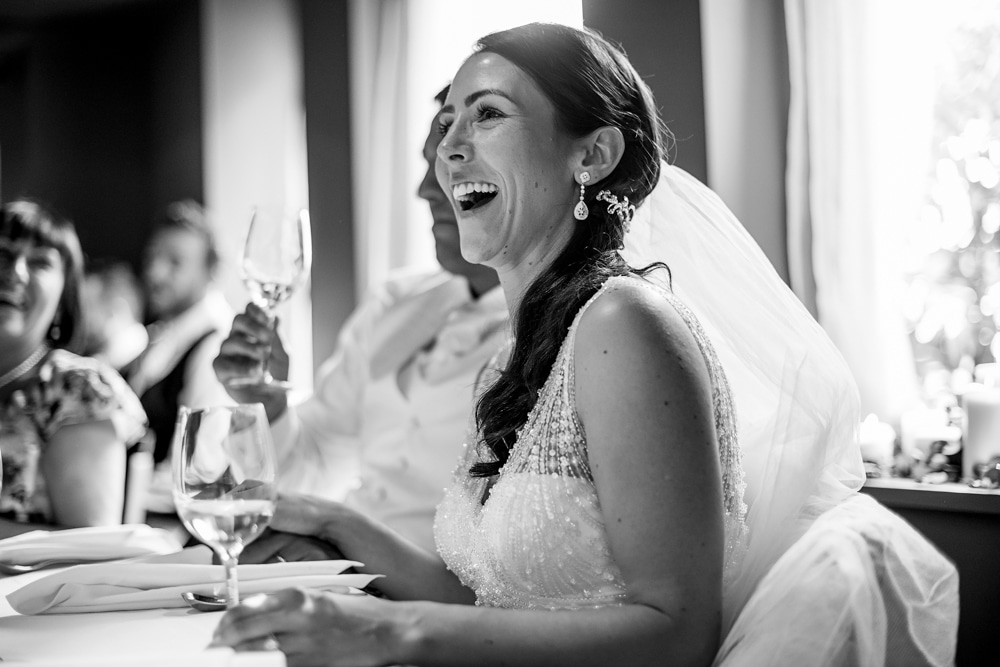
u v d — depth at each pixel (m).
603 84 1.57
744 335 1.65
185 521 1.21
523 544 1.40
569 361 1.39
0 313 2.46
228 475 1.20
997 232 2.64
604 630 1.14
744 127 3.11
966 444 2.45
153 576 1.32
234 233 5.48
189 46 5.71
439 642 1.10
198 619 1.25
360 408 2.94
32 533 1.78
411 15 4.25
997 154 2.64
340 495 2.99
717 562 1.21
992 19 2.64
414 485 2.67
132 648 1.12
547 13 3.78
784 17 3.07
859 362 2.78
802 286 2.94
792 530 1.45
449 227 2.64
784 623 1.26
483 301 2.71
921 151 2.77
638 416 1.23
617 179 1.59
